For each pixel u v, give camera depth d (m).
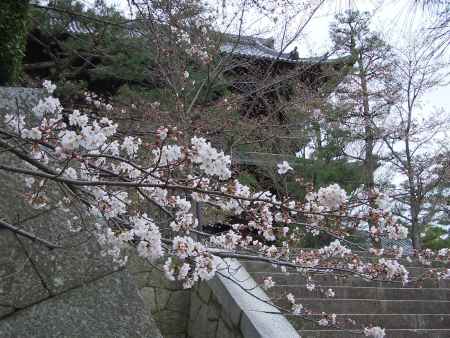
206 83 7.09
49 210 2.87
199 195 2.42
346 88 10.46
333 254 3.35
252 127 6.35
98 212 2.46
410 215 12.71
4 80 3.96
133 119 5.96
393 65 13.23
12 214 2.77
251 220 2.89
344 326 4.06
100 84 9.04
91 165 2.26
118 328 2.79
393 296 4.96
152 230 2.24
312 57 8.91
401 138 11.49
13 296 2.68
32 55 9.35
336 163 9.06
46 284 2.76
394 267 3.13
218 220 5.18
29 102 3.08
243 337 3.25
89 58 8.54
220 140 6.30
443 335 4.34
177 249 2.38
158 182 2.32
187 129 5.44
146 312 2.90
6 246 2.73
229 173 2.03
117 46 7.77
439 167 11.96
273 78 7.92
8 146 2.14
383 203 2.39
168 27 6.41
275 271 4.96
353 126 10.74
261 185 7.87
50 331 2.68
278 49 7.90
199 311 4.05
